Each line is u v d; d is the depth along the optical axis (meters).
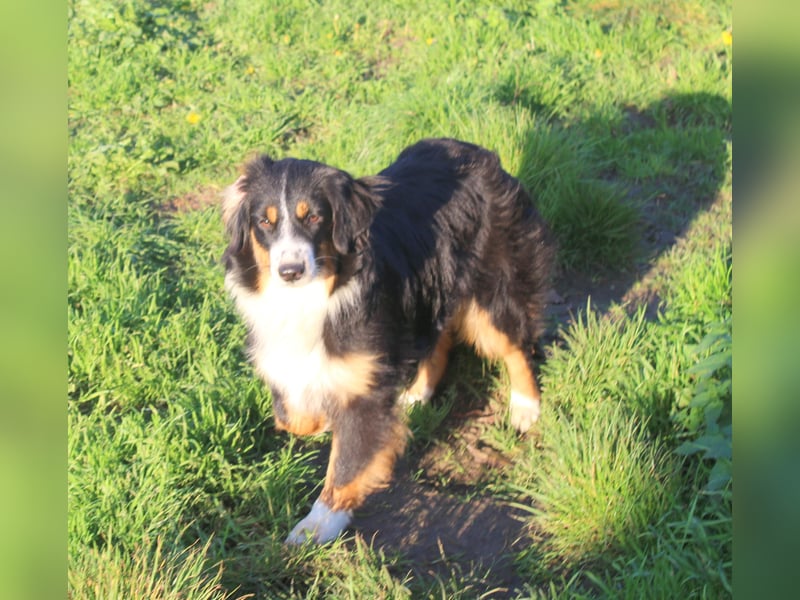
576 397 1.75
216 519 1.49
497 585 1.43
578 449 1.55
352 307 1.51
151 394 1.74
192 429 1.60
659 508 1.44
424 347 1.68
